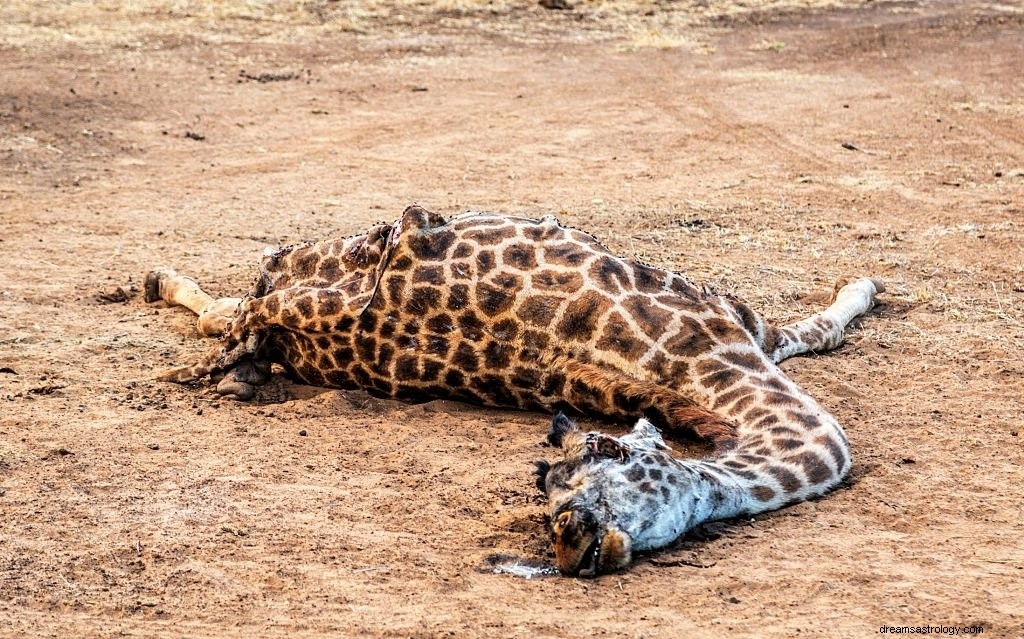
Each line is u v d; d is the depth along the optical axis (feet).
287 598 23.52
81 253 50.85
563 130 84.69
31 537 25.64
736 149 78.69
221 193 64.85
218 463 29.71
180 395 34.40
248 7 127.13
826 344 38.37
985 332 40.29
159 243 53.11
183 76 96.68
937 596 23.41
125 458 29.81
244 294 44.75
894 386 35.53
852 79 106.63
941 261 50.34
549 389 32.12
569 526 24.12
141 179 67.62
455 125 85.81
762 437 28.86
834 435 29.17
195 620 22.72
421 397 33.86
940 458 30.32
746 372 30.60
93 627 22.39
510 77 105.19
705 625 22.45
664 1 149.28
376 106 91.81
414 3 136.05
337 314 33.24
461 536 26.11
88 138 75.31
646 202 63.00
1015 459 30.25
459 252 33.09
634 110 91.91
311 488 28.37
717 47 123.85
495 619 22.66
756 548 25.61
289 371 35.68
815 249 52.26
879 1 157.38
